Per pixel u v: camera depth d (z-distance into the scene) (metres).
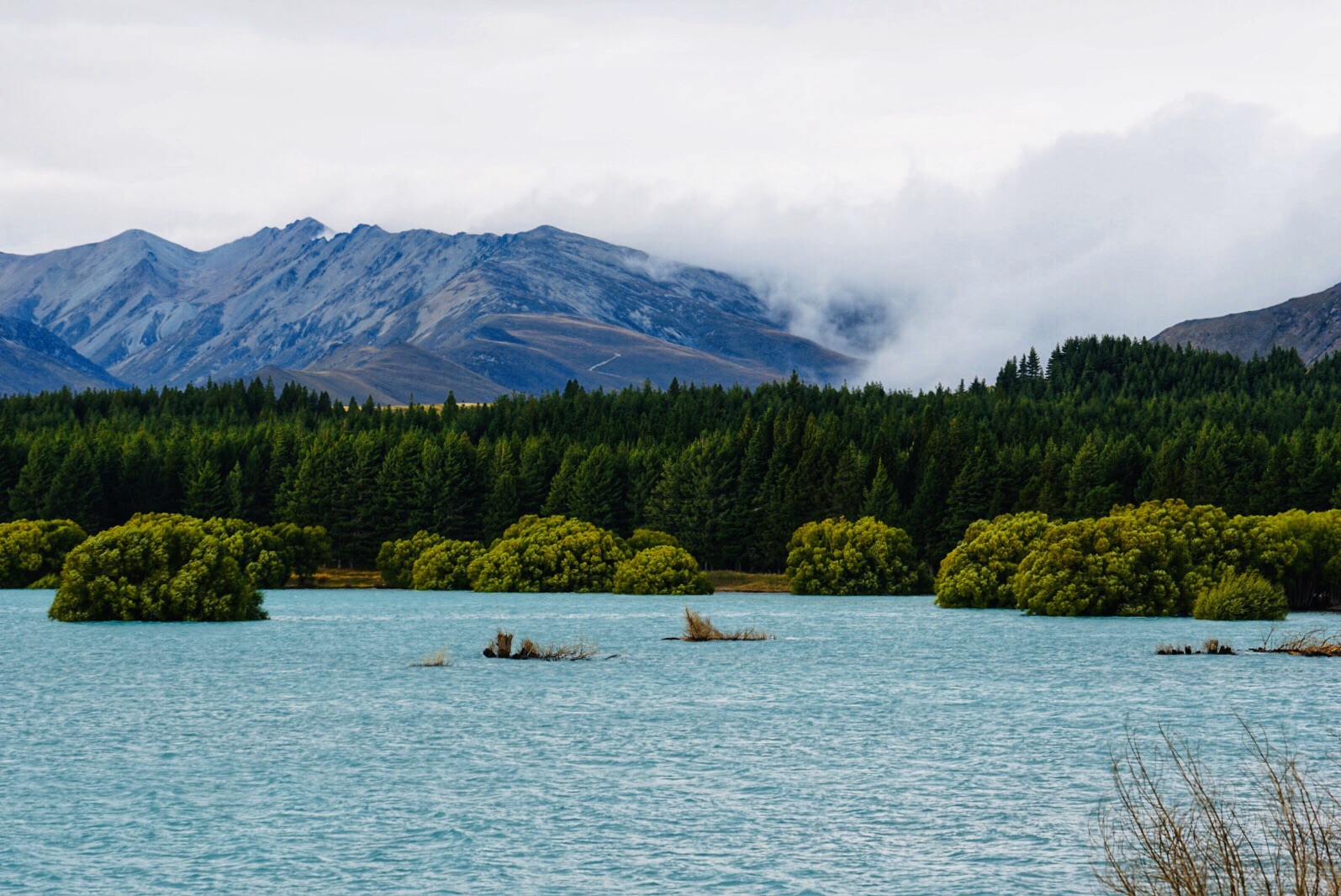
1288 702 58.06
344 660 77.50
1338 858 22.66
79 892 28.78
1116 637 94.19
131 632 96.62
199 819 35.81
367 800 38.12
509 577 162.38
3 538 163.50
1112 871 30.02
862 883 29.53
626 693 61.91
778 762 44.22
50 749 46.47
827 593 157.25
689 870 30.70
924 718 54.00
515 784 40.41
